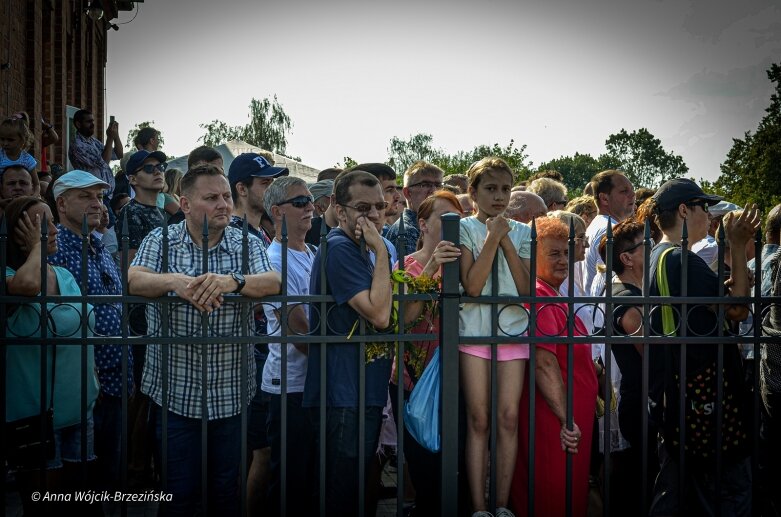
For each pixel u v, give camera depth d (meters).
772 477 4.98
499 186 4.62
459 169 51.69
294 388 4.93
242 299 4.14
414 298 4.27
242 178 6.12
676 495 4.75
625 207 7.18
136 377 6.13
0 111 12.29
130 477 6.11
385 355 4.41
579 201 7.39
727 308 4.68
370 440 4.40
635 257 5.18
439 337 4.35
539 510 4.69
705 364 4.62
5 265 4.01
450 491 4.27
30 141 7.18
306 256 5.39
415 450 4.83
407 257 5.17
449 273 4.24
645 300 4.33
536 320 4.32
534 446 4.34
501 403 4.54
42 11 16.08
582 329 4.86
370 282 4.23
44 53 16.39
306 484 4.96
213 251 4.51
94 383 4.73
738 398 4.65
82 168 11.02
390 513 5.63
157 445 4.49
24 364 4.52
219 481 4.46
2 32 12.45
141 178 6.99
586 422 4.76
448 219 4.26
